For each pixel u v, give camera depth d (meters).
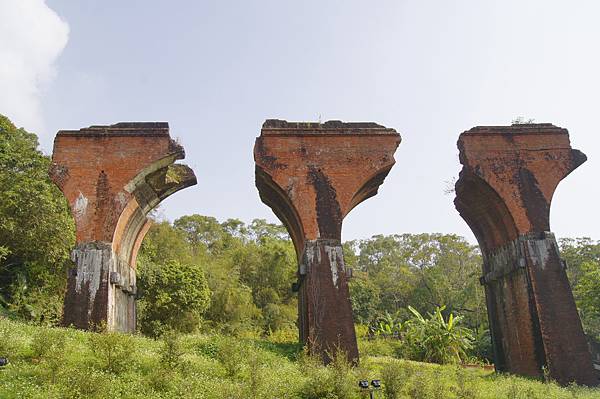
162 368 9.63
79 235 15.45
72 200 15.73
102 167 16.08
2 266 20.56
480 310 37.06
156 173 16.94
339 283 15.10
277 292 39.84
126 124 16.55
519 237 16.53
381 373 10.41
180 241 35.09
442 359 23.02
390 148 16.52
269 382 9.66
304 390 9.58
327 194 15.97
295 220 16.89
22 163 20.89
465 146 17.25
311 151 16.34
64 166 15.99
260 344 15.91
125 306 17.11
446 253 43.81
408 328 27.38
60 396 7.90
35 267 20.78
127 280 17.48
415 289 42.09
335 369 10.24
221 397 8.38
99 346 9.95
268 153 16.19
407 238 50.84
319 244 15.47
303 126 16.64
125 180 16.02
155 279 26.67
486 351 28.70
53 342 10.37
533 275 16.03
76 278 14.92
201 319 29.16
